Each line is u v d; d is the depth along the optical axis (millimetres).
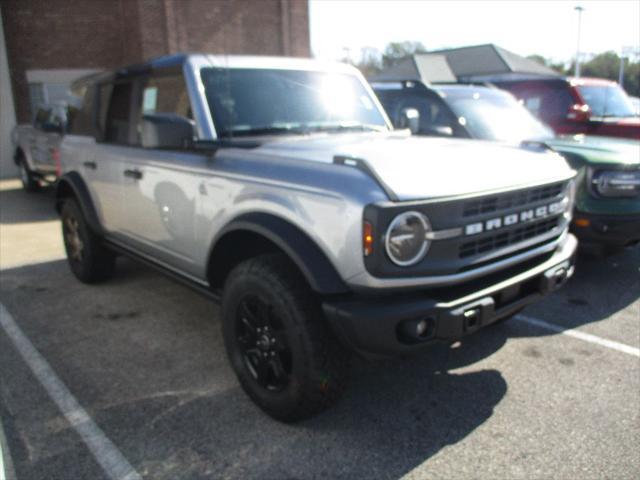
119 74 4645
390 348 2574
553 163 3406
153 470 2725
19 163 12141
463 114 6219
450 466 2729
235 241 3381
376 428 3041
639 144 5688
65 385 3539
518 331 4297
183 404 3299
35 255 6715
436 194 2619
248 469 2723
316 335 2791
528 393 3385
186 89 3752
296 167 2914
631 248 6691
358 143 3455
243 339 3186
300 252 2736
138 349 4051
